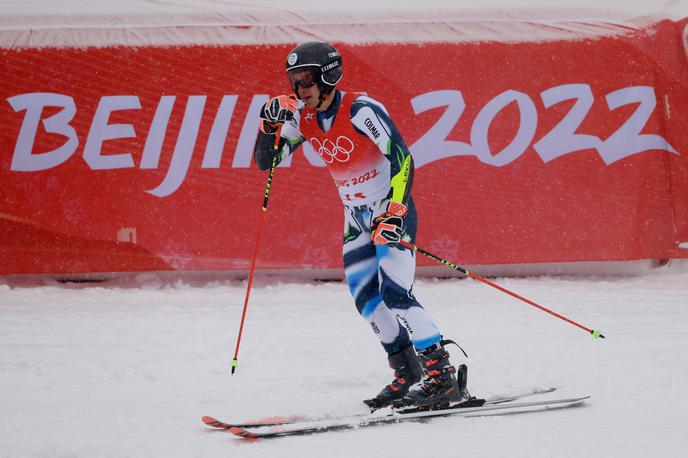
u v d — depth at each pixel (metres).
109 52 28.86
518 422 12.41
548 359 17.05
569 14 29.77
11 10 29.03
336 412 13.23
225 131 29.12
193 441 11.71
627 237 29.84
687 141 29.88
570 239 29.80
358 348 18.86
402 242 12.94
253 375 16.61
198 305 25.52
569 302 25.06
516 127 29.59
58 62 28.77
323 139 13.36
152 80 28.97
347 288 28.89
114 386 15.80
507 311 23.69
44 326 21.78
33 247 28.91
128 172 29.03
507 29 29.58
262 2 29.78
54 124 28.78
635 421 12.38
